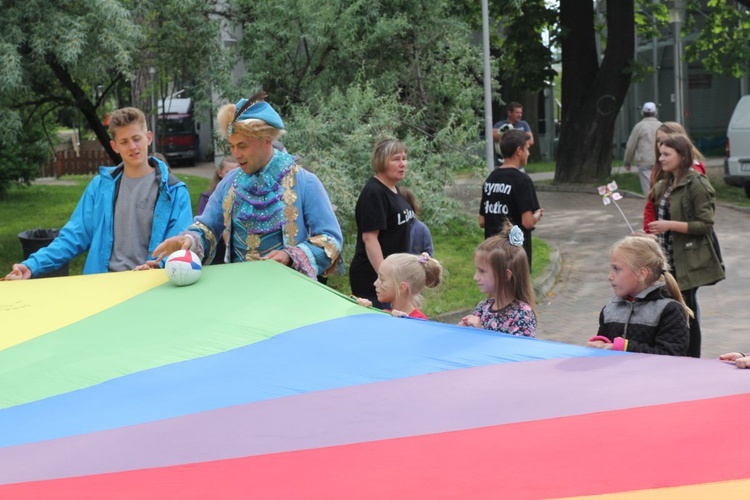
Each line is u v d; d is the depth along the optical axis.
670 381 3.57
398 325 4.53
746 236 16.62
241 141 5.22
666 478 2.62
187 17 15.40
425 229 7.78
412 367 3.91
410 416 3.29
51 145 20.61
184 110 37.50
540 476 2.69
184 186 5.98
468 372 3.82
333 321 4.57
